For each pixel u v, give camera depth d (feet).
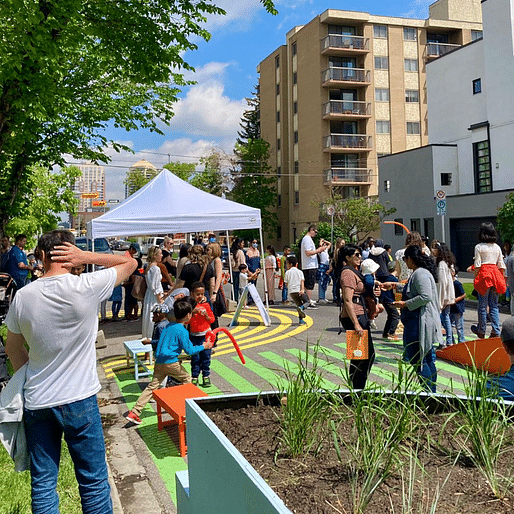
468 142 90.68
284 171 169.99
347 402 10.94
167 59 28.50
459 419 10.04
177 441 17.03
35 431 9.52
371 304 18.01
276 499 6.04
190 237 97.40
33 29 22.84
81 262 9.84
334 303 49.83
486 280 29.76
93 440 9.83
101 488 9.91
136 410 18.45
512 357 11.68
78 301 9.55
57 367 9.53
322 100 149.38
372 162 150.41
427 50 156.04
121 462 15.44
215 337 22.82
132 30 27.53
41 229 84.94
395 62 152.76
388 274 35.83
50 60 25.41
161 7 27.99
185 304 18.43
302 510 7.21
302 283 38.88
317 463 8.73
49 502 9.52
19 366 9.82
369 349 17.57
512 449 8.82
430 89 99.40
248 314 45.50
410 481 7.28
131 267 10.47
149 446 16.69
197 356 22.79
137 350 25.09
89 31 26.86
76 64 40.83
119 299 44.37
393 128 152.15
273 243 174.70
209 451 8.48
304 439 9.35
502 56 81.46
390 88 152.15
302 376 10.41
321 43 148.56
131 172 235.81
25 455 9.68
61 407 9.46
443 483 7.72
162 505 12.82
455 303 27.53
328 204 121.70
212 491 8.32
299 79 159.53
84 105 43.04
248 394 11.33
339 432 9.89
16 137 30.01
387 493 7.70
